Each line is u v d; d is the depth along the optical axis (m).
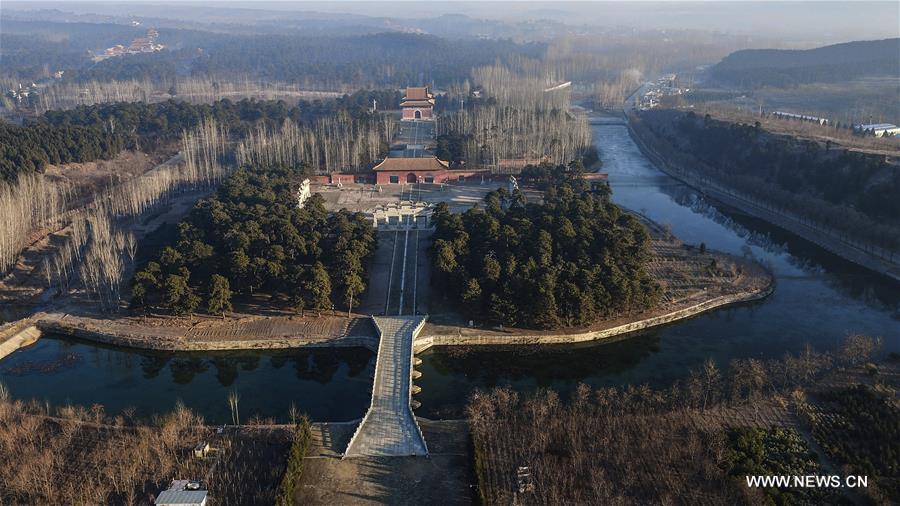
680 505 62.03
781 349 95.62
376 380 83.69
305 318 100.00
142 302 98.81
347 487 65.00
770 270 121.44
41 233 132.25
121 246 116.38
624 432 72.62
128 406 81.56
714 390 80.56
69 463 67.75
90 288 110.75
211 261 104.56
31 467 65.06
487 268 100.12
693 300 107.94
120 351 95.44
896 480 64.31
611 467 67.44
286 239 111.56
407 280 114.44
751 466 65.62
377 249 127.12
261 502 62.50
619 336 99.00
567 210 125.25
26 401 81.88
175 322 98.75
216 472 66.81
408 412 77.50
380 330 94.94
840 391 79.31
